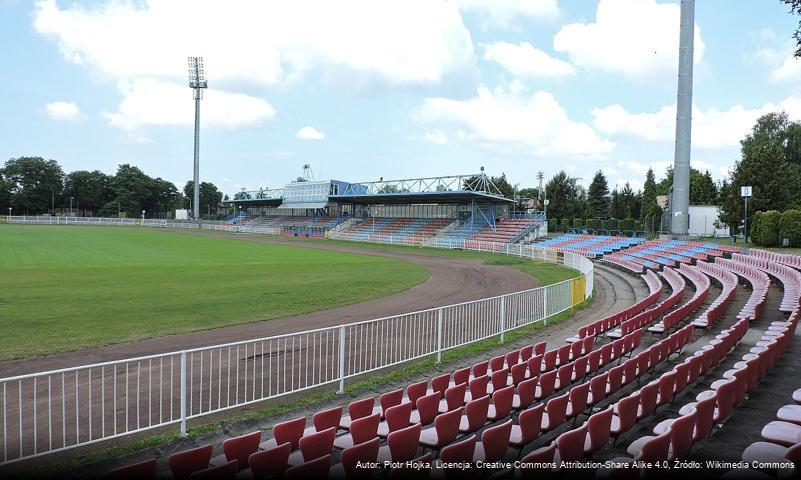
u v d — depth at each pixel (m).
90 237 57.16
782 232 35.41
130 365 10.90
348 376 9.66
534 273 31.98
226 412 8.32
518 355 10.17
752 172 45.88
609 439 6.64
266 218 91.50
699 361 8.72
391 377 10.34
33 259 34.03
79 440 7.15
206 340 13.34
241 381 9.90
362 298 20.86
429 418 7.00
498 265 37.06
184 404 7.37
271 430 7.66
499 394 7.19
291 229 79.62
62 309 17.27
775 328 12.10
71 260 33.94
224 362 11.18
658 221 64.81
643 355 9.30
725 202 47.59
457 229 60.25
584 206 81.94
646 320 13.94
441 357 11.84
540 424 6.41
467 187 61.19
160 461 6.54
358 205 76.19
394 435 5.42
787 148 67.88
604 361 10.30
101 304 18.31
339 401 8.99
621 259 36.31
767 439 5.74
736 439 6.76
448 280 27.94
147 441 7.13
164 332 14.15
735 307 17.31
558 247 48.69
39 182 122.50
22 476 6.11
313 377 9.18
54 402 8.66
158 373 10.35
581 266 30.83
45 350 12.11
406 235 63.19
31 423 7.77
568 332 14.82
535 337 14.16
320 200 72.88
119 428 7.59
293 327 15.09
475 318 13.64
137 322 15.41
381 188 63.53
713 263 28.08
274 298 20.36
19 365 10.92
